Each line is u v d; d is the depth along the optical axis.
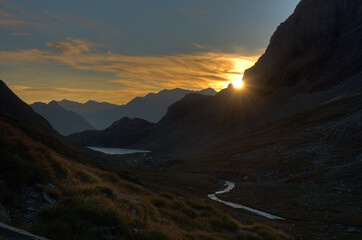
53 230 9.44
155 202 22.94
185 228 18.30
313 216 40.09
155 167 150.88
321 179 63.28
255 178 89.75
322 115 145.62
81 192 14.03
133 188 25.86
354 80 193.00
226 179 97.00
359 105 134.75
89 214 11.20
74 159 38.16
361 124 104.62
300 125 146.00
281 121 172.62
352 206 41.59
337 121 125.12
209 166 118.81
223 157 133.00
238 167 105.69
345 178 57.94
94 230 10.49
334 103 159.38
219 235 19.05
